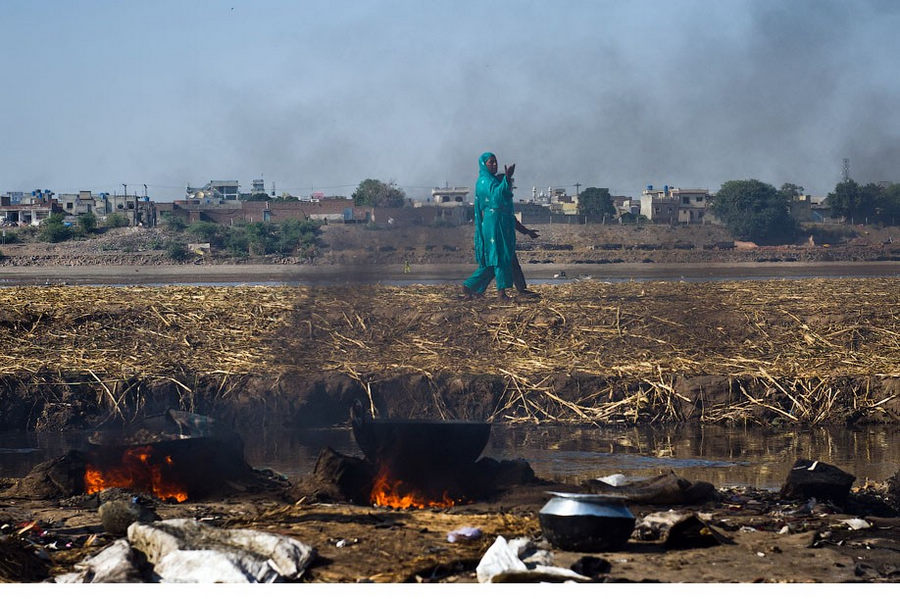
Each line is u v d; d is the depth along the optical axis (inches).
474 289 2246.6
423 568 665.6
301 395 1555.1
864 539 778.2
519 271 2265.0
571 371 1604.3
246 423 1528.1
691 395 1545.3
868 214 7317.9
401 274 3607.3
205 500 962.1
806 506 901.8
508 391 1562.5
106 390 1551.4
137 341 1907.0
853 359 1766.7
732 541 757.9
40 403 1531.7
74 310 2087.8
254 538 681.6
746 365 1690.5
